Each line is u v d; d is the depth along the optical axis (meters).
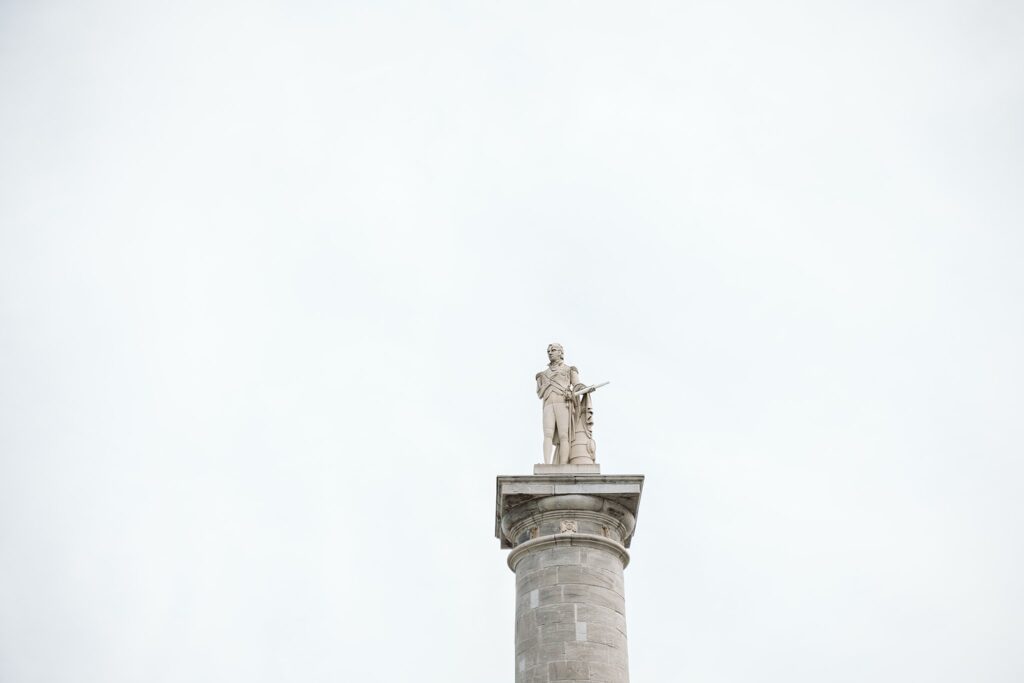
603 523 22.03
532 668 20.38
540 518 22.02
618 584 21.67
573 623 20.58
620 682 20.36
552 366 24.66
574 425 23.66
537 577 21.39
